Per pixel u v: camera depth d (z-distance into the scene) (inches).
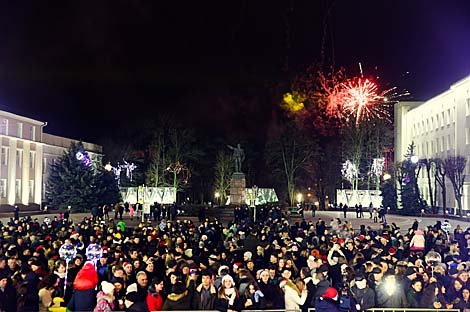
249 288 407.5
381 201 2677.2
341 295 374.9
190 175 3164.4
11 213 2164.1
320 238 761.0
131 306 346.0
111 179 2615.7
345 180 3144.7
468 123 2479.1
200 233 834.8
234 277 451.8
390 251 614.9
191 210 2201.0
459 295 421.4
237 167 2377.0
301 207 2294.5
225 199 3122.5
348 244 625.6
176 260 471.8
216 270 462.3
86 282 390.9
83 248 605.9
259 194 2819.9
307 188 3287.4
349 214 2364.7
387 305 408.2
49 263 499.8
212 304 396.2
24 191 2477.9
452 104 2687.0
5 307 377.7
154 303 384.2
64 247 495.8
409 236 822.5
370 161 3038.9
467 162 2452.0
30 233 773.3
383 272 461.7
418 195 2399.1
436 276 470.3
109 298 365.4
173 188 2748.5
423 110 3132.4
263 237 735.1
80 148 2522.1
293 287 404.2
